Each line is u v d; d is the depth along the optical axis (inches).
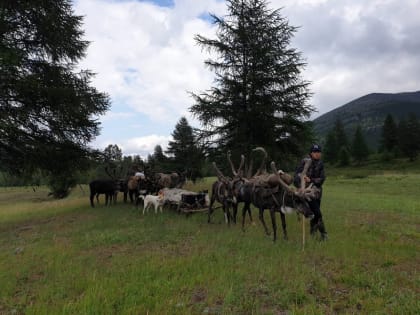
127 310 165.5
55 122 499.8
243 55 601.3
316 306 169.8
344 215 460.8
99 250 296.0
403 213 486.0
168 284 199.8
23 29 481.4
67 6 519.5
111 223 416.2
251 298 178.4
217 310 169.2
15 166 505.4
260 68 578.2
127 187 612.7
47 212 660.7
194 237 327.0
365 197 784.9
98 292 189.0
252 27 587.5
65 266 246.4
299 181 287.6
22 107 454.6
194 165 663.1
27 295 200.1
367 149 3607.3
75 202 828.0
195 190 829.2
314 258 247.9
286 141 592.1
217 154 607.8
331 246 273.0
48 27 478.3
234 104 586.6
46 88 448.8
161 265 239.1
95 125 534.6
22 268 246.4
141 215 466.3
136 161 681.6
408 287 191.9
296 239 304.8
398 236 323.6
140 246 304.8
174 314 163.8
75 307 171.3
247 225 381.4
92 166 565.9
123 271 228.1
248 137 589.9
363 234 327.9
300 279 202.4
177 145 1147.9
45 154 480.4
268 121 570.3
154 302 175.9
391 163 3326.8
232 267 229.3
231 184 367.2
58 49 511.2
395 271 219.6
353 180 1604.3
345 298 180.7
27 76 438.0
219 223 398.9
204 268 227.8
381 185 1266.0
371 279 201.5
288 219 417.1
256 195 317.4
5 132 434.9
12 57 402.9
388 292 182.9
